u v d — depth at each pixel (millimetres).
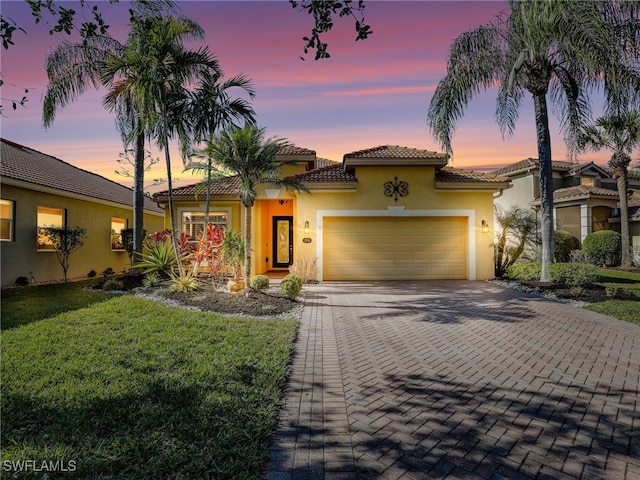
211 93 10742
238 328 6426
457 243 13602
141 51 9586
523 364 4828
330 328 6691
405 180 13352
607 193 19016
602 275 13867
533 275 12070
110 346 5258
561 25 9086
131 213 18562
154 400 3629
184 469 2602
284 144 9789
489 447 2955
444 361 4957
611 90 10156
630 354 5195
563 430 3215
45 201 13070
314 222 13320
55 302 8688
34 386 3871
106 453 2746
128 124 12492
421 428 3248
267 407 3545
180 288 10016
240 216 14562
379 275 13539
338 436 3107
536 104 11688
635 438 3090
